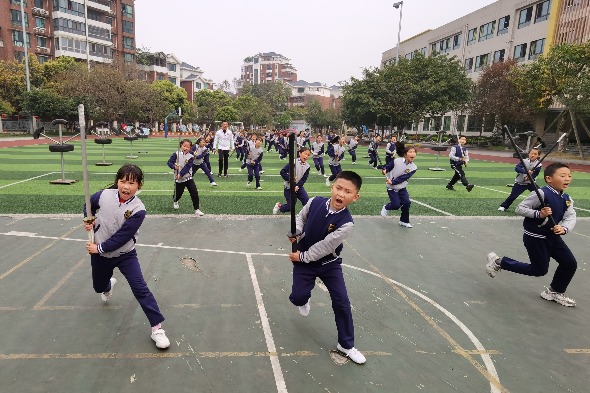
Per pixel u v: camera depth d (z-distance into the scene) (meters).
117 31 59.16
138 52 66.19
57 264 4.94
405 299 4.36
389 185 7.32
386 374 3.01
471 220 8.11
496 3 38.91
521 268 4.39
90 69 42.19
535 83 24.86
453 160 11.63
